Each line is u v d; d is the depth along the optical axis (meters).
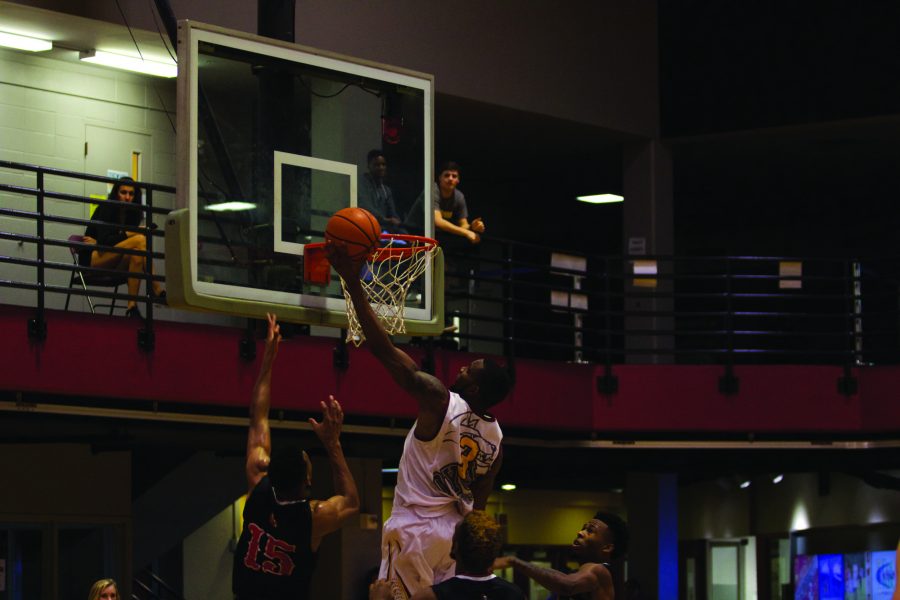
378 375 14.52
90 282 13.95
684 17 20.67
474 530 6.41
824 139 20.69
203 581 19.06
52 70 16.06
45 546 15.66
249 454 7.40
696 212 25.42
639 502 20.19
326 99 11.22
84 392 12.34
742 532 25.09
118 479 16.50
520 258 25.50
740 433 17.27
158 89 16.97
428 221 11.67
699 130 20.44
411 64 18.09
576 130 20.23
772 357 25.42
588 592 8.02
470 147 21.22
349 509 7.05
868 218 25.11
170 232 10.26
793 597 23.61
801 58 19.95
